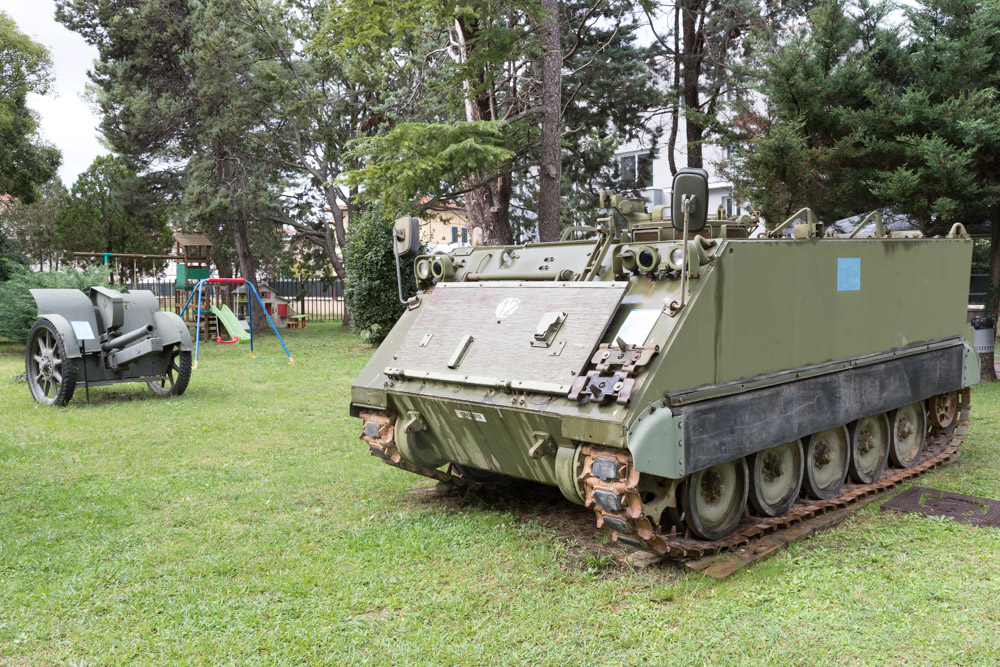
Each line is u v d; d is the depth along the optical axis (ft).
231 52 77.51
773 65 44.37
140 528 20.70
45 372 40.24
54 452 29.01
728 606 15.48
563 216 78.33
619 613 15.34
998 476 25.35
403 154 46.96
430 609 15.48
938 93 41.68
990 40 41.01
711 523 18.49
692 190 16.61
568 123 73.87
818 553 18.28
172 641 14.24
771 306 18.86
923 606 15.38
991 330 45.62
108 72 82.64
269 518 21.53
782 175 42.91
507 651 13.80
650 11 63.67
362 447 30.27
